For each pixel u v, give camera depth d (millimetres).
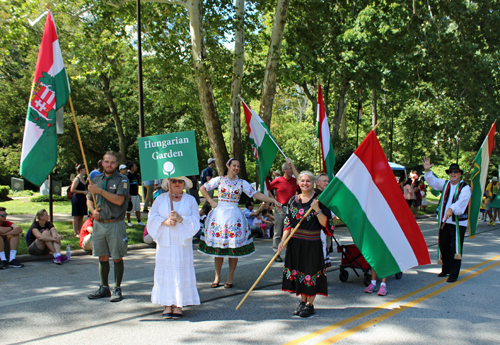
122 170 10797
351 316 4895
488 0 17312
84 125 25906
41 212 7801
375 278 5977
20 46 16047
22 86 25266
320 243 4871
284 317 4828
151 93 26141
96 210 5297
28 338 4141
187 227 4719
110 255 5418
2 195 21078
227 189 6102
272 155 8250
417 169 31641
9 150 28484
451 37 17875
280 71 14945
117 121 26984
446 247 6789
